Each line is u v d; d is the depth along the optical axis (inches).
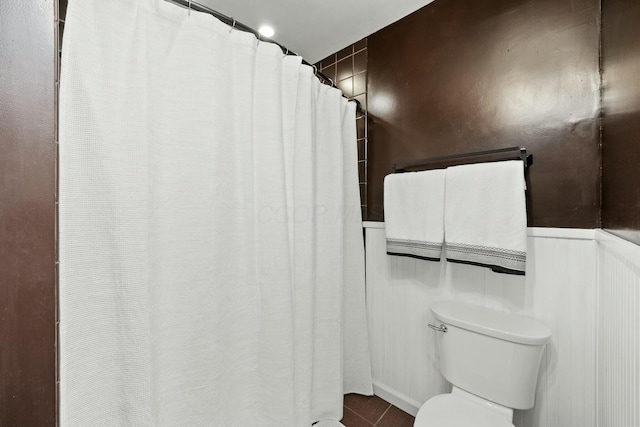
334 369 58.5
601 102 38.9
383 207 65.7
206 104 38.2
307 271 52.1
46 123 24.7
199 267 38.2
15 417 23.7
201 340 38.5
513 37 47.1
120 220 31.6
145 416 32.7
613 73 33.0
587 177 40.8
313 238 53.1
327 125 59.2
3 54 22.9
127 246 31.9
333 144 59.9
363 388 65.9
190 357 37.6
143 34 32.7
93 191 30.2
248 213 44.5
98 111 30.1
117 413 32.3
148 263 33.3
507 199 43.9
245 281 44.9
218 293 40.3
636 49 25.5
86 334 30.3
